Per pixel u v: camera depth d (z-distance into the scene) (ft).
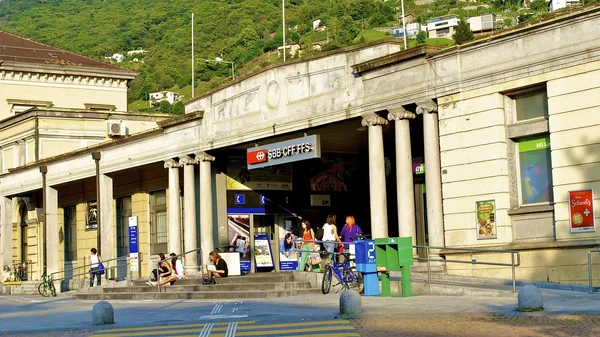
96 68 175.73
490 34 68.08
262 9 504.02
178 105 380.99
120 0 622.54
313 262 82.99
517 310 46.52
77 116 152.97
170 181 104.53
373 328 43.88
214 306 67.92
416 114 74.95
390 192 93.97
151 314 63.52
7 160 160.97
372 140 76.95
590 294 53.67
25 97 169.89
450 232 69.87
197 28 506.48
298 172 103.04
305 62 84.69
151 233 119.65
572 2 409.28
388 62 74.69
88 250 133.28
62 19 611.88
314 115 83.35
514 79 65.72
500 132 66.85
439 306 52.54
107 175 119.55
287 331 45.19
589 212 60.64
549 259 63.00
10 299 112.98
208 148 97.96
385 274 64.95
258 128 90.58
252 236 100.01
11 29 612.70
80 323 58.75
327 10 485.56
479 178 67.87
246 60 441.27
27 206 149.48
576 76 61.77
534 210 64.95
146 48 547.08
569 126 62.13
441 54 70.64
